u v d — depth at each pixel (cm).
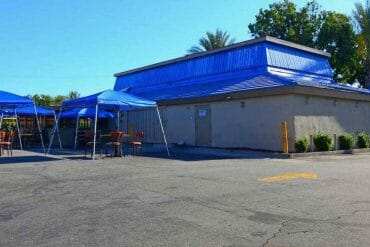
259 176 1131
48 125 3256
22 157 1791
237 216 691
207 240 563
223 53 2716
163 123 2619
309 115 1973
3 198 836
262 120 1998
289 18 4328
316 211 726
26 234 593
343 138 2072
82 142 2659
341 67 4162
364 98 2331
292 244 547
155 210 733
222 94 2158
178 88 2897
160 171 1242
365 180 1066
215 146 2231
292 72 2561
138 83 3466
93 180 1065
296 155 1755
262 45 2469
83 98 1822
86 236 582
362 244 546
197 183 1012
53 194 877
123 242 555
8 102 1791
